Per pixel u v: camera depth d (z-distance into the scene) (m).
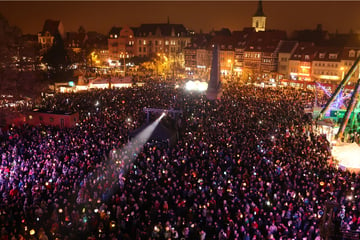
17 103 43.44
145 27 134.50
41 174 23.42
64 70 77.31
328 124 36.09
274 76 90.00
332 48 83.81
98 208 20.86
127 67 109.81
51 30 134.50
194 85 63.47
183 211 20.44
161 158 27.14
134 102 47.88
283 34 100.56
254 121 39.19
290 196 21.48
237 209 20.33
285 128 36.69
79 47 135.62
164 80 79.94
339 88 37.69
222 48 111.00
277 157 27.55
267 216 19.45
